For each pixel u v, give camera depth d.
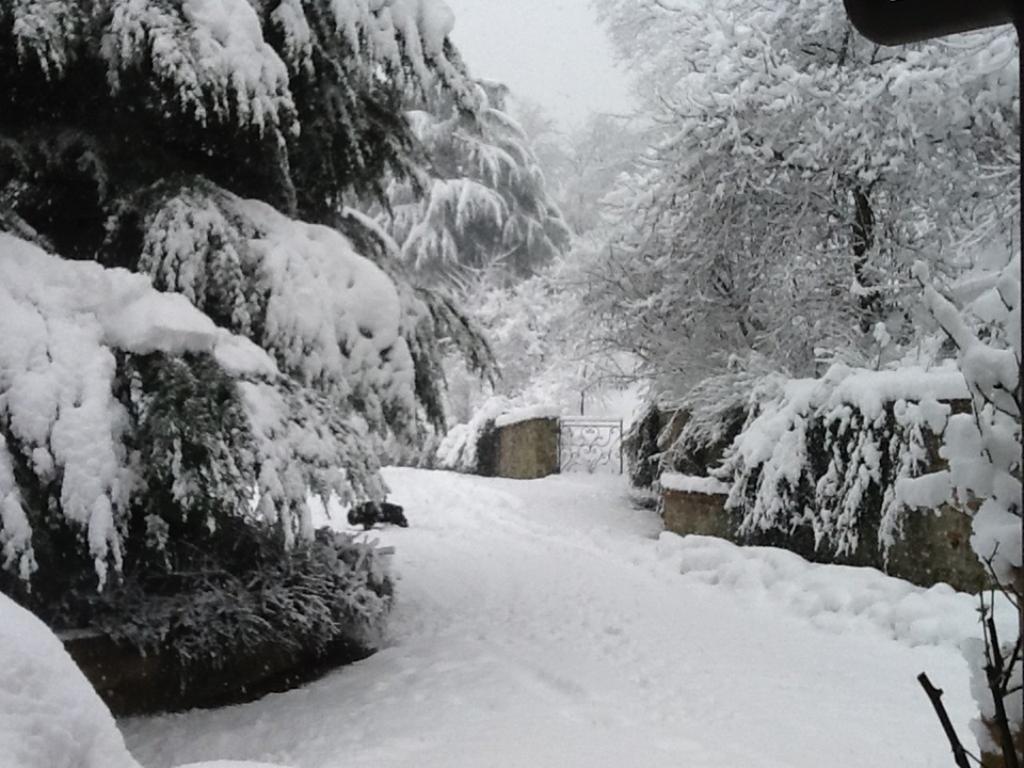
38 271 5.77
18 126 6.85
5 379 5.31
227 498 5.68
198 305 6.61
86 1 6.36
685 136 12.03
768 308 12.18
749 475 10.19
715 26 12.40
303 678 6.71
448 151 26.41
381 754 4.84
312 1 7.47
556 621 7.82
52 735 2.21
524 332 23.73
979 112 10.71
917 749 4.80
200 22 6.35
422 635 7.55
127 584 6.16
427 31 7.88
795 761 4.64
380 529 12.82
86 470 5.31
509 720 5.30
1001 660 1.88
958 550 7.87
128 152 7.05
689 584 9.19
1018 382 2.08
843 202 11.75
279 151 7.29
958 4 1.85
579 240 15.54
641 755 4.72
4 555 5.21
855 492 8.61
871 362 10.50
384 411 7.20
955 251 11.20
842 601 7.76
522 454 18.97
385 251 8.65
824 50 11.99
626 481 17.48
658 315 13.20
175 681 6.15
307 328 6.66
